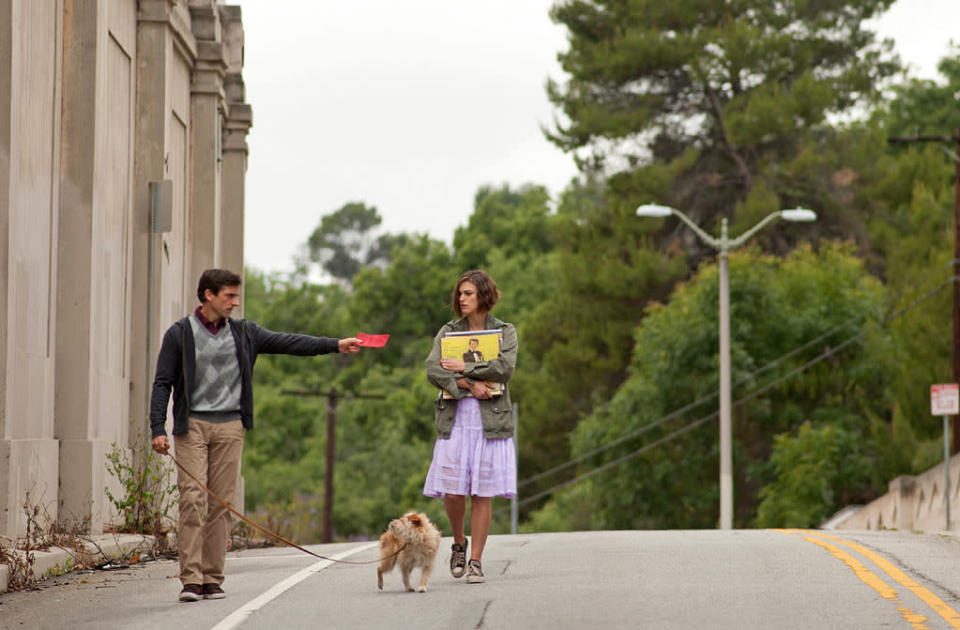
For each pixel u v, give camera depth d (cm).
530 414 9606
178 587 1684
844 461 6481
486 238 14100
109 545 2080
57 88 2275
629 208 8794
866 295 7050
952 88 10188
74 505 2220
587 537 2388
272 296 17312
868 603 1447
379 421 12575
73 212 2297
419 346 13812
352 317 14275
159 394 1514
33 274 2130
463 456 1592
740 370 6775
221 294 1527
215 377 1527
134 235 2723
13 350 2009
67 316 2280
